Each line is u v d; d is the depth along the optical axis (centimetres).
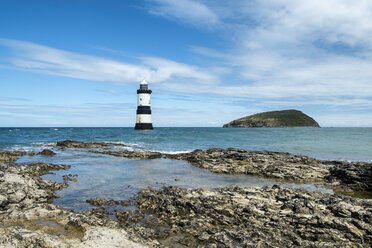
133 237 855
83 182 1808
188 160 2900
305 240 913
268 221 1041
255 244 868
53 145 4369
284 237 933
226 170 2320
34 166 2162
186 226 1032
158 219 1127
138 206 1309
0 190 1177
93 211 1209
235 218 1099
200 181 1927
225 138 6297
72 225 902
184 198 1319
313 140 5788
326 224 962
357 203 1208
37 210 1009
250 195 1403
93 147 4162
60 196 1460
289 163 2544
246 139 6016
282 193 1434
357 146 4459
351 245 864
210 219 1105
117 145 4478
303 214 1077
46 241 720
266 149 4122
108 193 1536
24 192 1244
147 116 8119
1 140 5359
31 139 5772
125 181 1856
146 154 3130
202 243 915
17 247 684
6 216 955
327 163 2747
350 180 1928
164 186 1720
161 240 934
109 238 803
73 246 723
